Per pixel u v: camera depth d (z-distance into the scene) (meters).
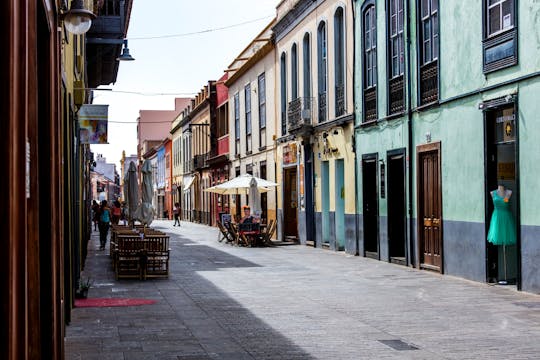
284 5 28.67
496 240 13.20
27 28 3.32
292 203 29.33
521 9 12.40
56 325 5.91
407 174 17.55
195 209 58.00
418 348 7.96
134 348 7.99
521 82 12.45
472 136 14.28
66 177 9.34
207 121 49.94
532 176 12.05
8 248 2.61
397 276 15.53
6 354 2.60
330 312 10.62
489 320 9.75
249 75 35.94
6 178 2.60
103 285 14.26
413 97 17.25
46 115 5.67
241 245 27.25
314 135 25.11
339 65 22.92
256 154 34.53
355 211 21.27
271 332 9.02
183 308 11.09
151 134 101.38
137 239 15.27
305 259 20.45
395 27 18.47
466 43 14.46
